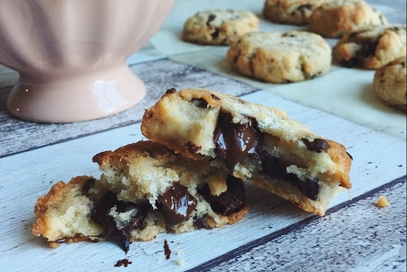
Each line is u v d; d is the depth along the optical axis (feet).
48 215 0.65
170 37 1.49
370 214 0.73
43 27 0.81
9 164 0.82
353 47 1.29
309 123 0.97
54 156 0.84
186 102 0.70
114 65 0.97
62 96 0.93
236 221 0.70
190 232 0.69
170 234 0.68
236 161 0.69
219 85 1.14
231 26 1.42
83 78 0.94
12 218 0.70
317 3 1.63
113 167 0.69
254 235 0.68
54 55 0.86
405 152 0.88
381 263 0.65
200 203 0.69
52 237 0.65
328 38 1.52
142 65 1.25
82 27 0.83
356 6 1.49
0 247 0.65
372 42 1.28
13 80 1.12
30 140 0.89
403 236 0.69
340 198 0.76
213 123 0.69
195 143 0.67
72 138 0.90
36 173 0.80
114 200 0.69
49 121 0.94
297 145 0.68
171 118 0.68
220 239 0.68
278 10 1.65
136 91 1.02
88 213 0.67
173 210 0.67
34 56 0.86
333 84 1.18
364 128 0.96
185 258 0.65
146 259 0.64
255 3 1.84
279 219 0.71
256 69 1.17
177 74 1.20
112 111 0.97
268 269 0.64
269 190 0.71
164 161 0.70
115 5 0.82
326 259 0.65
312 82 1.19
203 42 1.44
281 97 1.09
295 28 1.62
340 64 1.31
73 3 0.79
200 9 1.74
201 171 0.70
